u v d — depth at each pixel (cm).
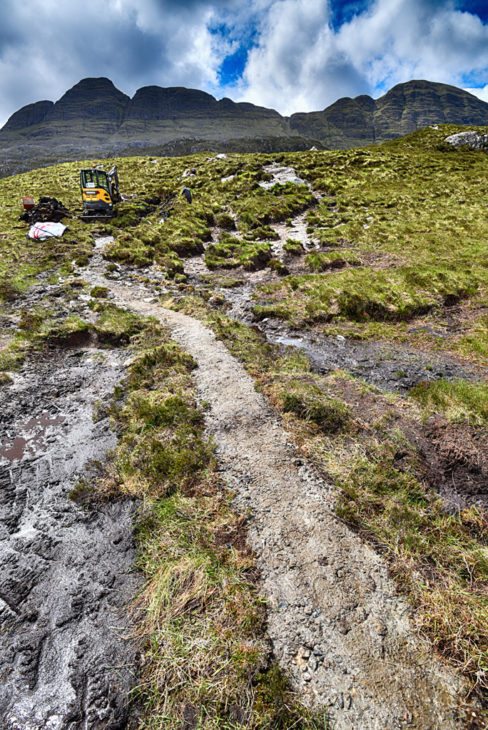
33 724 404
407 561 555
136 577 548
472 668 441
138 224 2791
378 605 501
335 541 581
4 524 625
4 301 1509
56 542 598
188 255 2281
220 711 405
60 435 828
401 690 423
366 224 2723
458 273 1797
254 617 482
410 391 1002
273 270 2023
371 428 827
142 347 1165
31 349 1142
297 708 405
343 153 5447
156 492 666
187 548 571
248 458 734
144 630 482
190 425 814
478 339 1311
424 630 477
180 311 1472
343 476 693
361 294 1574
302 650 454
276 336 1371
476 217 2730
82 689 431
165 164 5347
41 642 473
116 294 1634
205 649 454
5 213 2944
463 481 715
